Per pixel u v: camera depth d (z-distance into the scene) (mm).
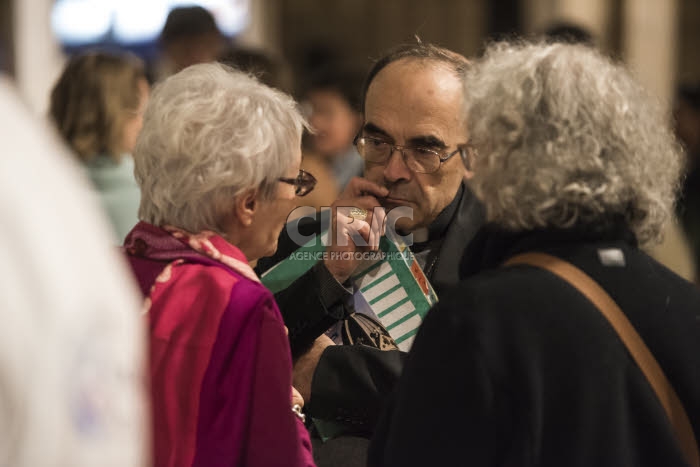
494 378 2184
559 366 2201
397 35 12711
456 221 3434
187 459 2473
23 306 1258
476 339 2197
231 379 2512
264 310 2576
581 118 2309
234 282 2592
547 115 2320
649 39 11578
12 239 1273
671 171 2477
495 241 2486
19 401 1244
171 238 2658
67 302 1296
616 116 2326
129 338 1411
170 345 2508
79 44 10367
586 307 2258
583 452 2170
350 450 3090
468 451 2193
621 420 2205
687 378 2271
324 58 11445
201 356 2510
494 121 2367
